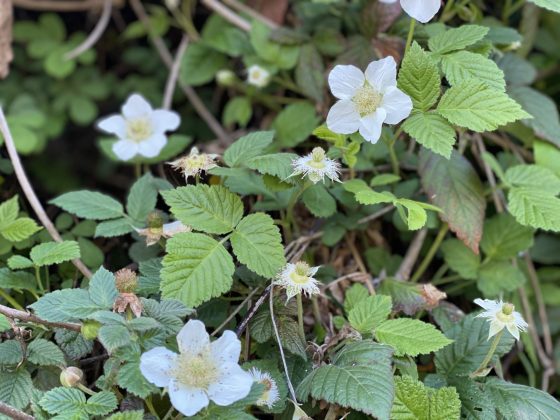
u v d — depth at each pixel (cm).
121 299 59
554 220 65
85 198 67
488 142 75
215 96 86
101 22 84
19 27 88
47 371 62
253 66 76
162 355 57
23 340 61
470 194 68
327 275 69
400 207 64
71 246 63
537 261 77
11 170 71
